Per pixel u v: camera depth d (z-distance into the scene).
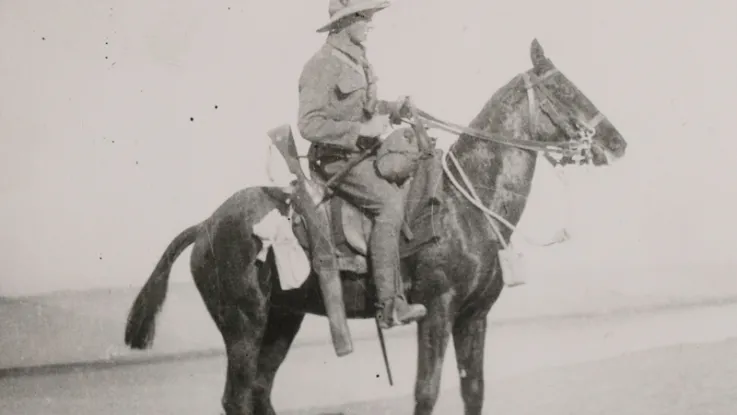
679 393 5.50
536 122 5.15
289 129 5.26
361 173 4.96
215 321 5.20
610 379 5.51
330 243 4.99
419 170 4.98
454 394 5.23
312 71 5.11
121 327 5.84
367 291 5.03
